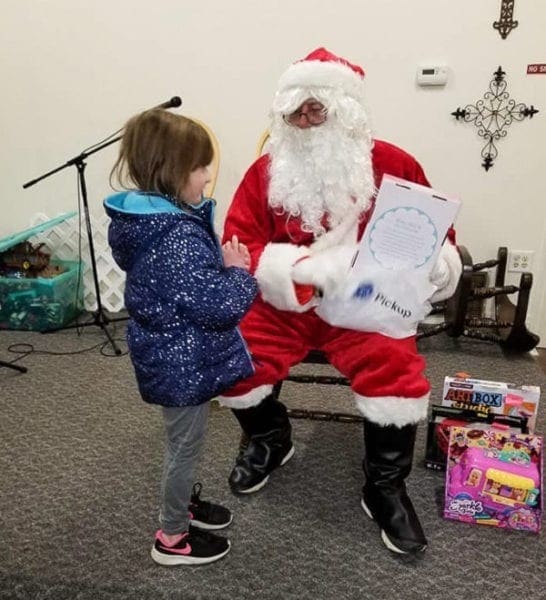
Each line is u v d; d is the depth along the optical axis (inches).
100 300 116.6
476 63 104.8
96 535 59.2
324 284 57.1
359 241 60.2
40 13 116.0
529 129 106.4
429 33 104.8
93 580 53.5
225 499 64.9
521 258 113.0
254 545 58.0
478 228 113.6
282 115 58.6
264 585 53.0
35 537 59.0
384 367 57.1
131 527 60.4
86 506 63.7
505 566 55.4
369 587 52.8
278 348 62.1
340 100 56.9
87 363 102.0
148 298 45.9
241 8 109.6
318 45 109.3
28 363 102.0
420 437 77.8
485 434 62.7
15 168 126.3
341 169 58.4
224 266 50.0
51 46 117.7
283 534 59.6
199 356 47.4
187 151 45.8
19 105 122.1
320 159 58.4
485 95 106.1
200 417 49.9
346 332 61.1
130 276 46.9
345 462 72.2
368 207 59.8
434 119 109.2
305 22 108.3
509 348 106.3
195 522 58.7
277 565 55.4
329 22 107.6
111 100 119.5
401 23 105.1
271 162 63.1
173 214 44.8
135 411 84.7
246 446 69.6
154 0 111.7
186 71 115.0
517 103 105.5
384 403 56.4
